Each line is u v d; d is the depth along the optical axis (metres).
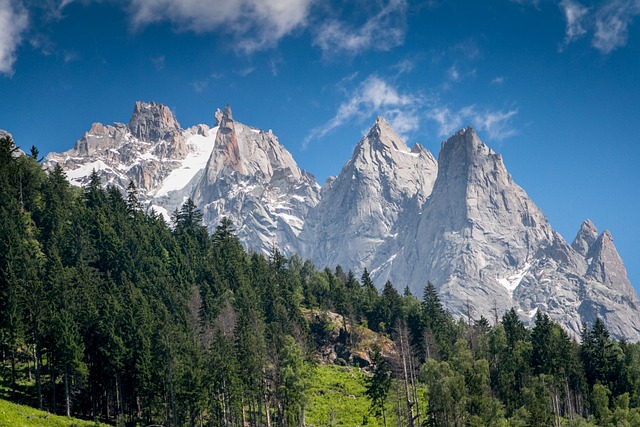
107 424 143.12
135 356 149.75
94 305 163.00
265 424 156.38
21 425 121.31
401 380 158.00
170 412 149.75
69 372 145.50
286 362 151.62
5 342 150.00
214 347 155.12
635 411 169.62
